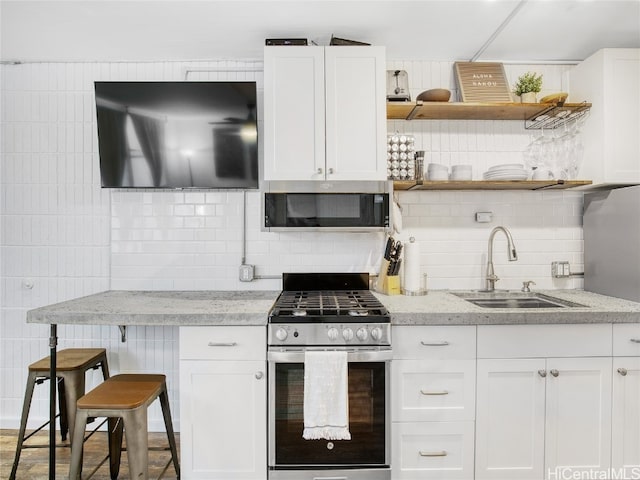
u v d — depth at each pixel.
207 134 2.24
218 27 2.04
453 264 2.40
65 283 2.39
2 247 2.38
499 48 2.28
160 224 2.39
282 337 1.66
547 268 2.40
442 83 2.40
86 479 1.90
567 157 2.34
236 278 2.39
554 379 1.74
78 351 2.18
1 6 1.84
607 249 2.18
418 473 1.73
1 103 2.38
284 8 1.88
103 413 1.55
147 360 2.39
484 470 1.74
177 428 2.37
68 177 2.39
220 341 1.71
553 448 1.74
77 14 1.92
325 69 2.04
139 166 2.25
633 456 1.75
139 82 2.18
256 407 1.71
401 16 1.96
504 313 1.72
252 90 2.20
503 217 2.41
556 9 1.90
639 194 1.96
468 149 2.41
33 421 2.38
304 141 2.03
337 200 2.06
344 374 1.63
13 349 2.39
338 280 2.38
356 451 1.71
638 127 2.09
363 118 2.04
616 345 1.75
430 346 1.73
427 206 2.40
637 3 1.85
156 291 2.37
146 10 1.89
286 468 1.70
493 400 1.73
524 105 2.15
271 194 2.04
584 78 2.23
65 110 2.39
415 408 1.73
